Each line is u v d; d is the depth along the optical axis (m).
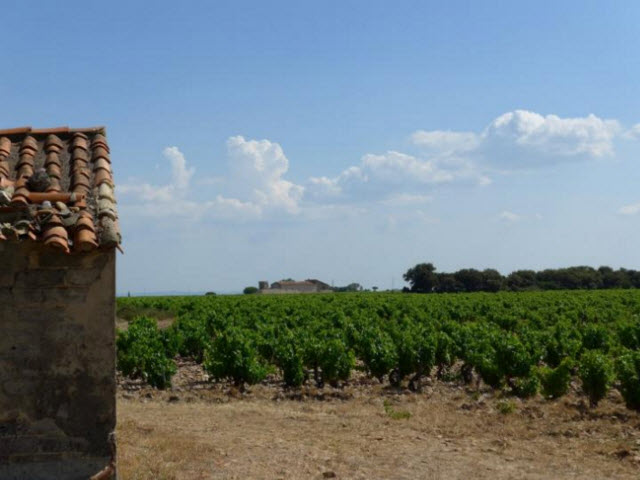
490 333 20.53
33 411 7.38
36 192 8.08
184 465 9.55
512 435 12.16
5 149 9.30
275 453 10.55
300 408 15.09
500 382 17.06
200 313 37.81
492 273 106.12
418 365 17.88
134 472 8.84
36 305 7.41
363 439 11.76
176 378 20.47
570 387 17.67
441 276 105.81
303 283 149.62
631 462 10.26
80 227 7.43
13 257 7.38
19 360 7.38
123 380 19.72
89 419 7.46
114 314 7.54
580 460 10.45
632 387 13.91
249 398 16.69
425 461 10.32
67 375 7.44
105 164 9.09
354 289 158.50
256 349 20.55
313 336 21.80
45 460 7.37
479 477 9.52
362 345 19.83
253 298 64.50
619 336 22.91
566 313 36.38
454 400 16.14
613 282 112.06
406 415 13.80
